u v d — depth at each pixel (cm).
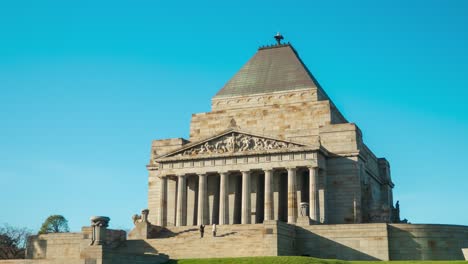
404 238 9281
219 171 12100
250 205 11862
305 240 9638
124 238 10181
